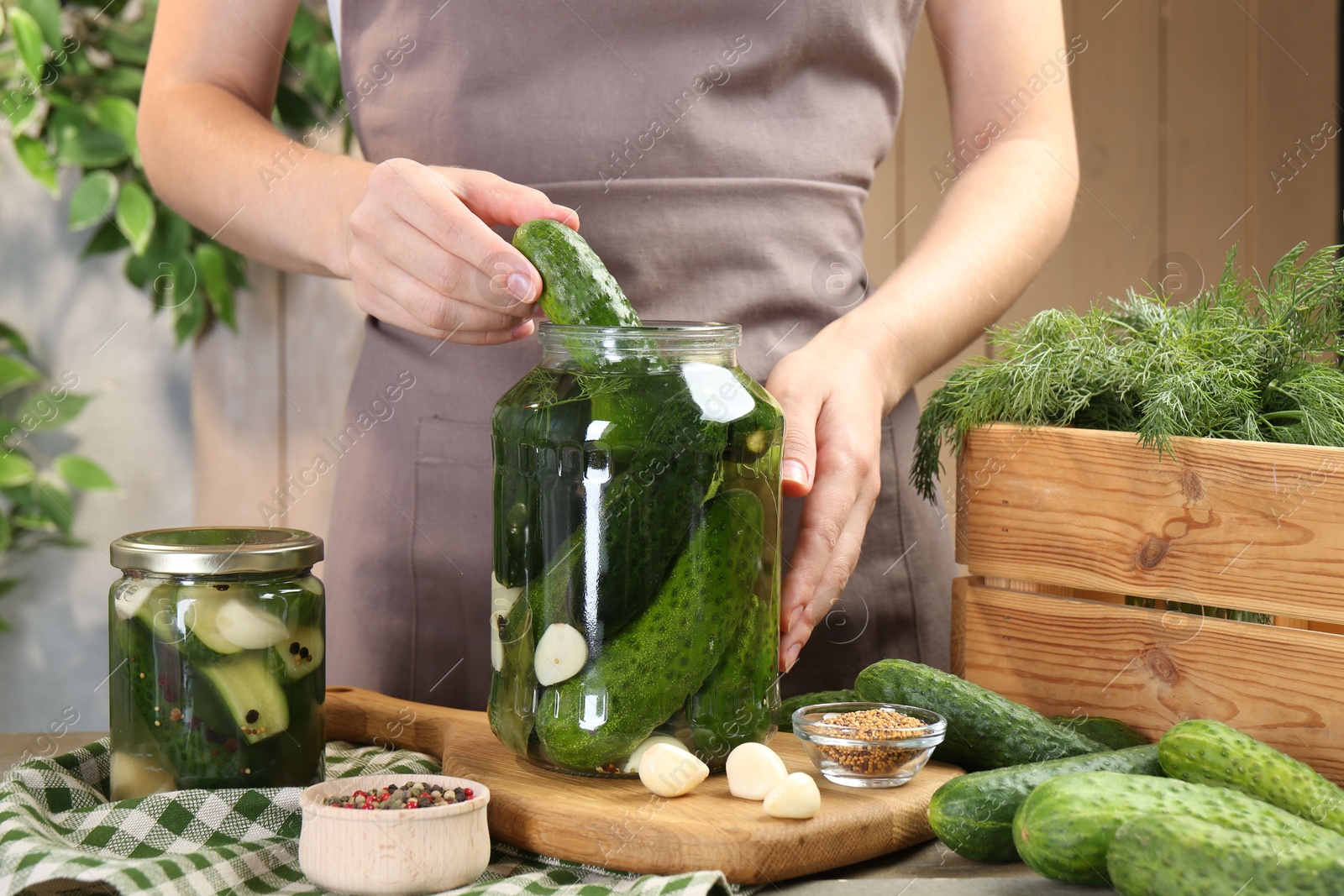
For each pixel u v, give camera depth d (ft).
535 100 3.31
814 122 3.47
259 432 7.29
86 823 2.19
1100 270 7.02
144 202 6.67
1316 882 1.70
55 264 6.88
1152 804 1.94
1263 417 2.80
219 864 2.03
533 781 2.33
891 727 2.34
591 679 2.22
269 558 2.35
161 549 2.31
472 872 2.02
